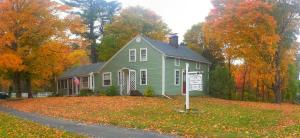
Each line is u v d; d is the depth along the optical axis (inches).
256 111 1091.9
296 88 2266.2
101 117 892.0
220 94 1857.8
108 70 1749.5
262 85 2095.2
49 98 1480.1
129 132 663.8
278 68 1641.2
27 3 1460.4
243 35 1529.3
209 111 1023.0
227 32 1549.0
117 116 913.5
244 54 1609.3
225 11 1515.7
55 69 1633.9
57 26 1524.4
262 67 1665.8
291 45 1654.8
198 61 1840.6
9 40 1413.6
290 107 1288.1
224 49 1995.6
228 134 641.6
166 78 1595.7
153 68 1606.8
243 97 2047.2
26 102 1344.7
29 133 619.8
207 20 1622.8
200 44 2269.9
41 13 1483.8
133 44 1668.3
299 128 730.8
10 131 634.8
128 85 1688.0
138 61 1649.9
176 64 1670.8
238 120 863.7
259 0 1455.5
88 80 1899.6
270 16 1456.7
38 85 2331.4
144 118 882.8
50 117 913.5
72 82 2027.6
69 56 1936.5
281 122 853.2
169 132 663.8
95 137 604.1
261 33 1494.8
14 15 1422.2
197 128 710.5
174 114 953.5
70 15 1560.0
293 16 1578.5
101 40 2647.6
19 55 1453.0
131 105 1157.1
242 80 2139.5
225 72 1882.4
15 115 947.3
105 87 1761.8
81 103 1235.9
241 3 1467.8
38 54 1492.4
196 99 1502.2
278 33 1578.5
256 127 773.3
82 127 730.2
